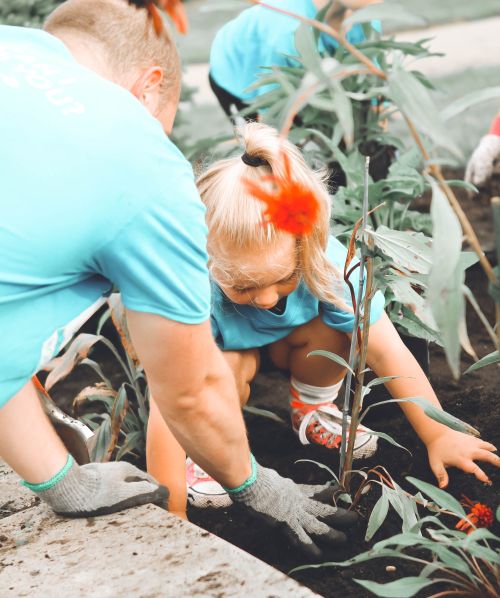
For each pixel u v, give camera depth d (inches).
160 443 74.7
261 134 71.2
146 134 52.4
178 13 44.2
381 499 64.5
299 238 70.4
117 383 112.9
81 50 58.5
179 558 57.6
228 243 69.8
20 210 50.4
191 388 56.3
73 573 57.2
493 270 45.3
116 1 59.6
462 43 269.6
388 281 65.6
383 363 78.0
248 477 65.2
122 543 59.9
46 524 63.7
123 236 51.6
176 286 52.8
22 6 138.3
